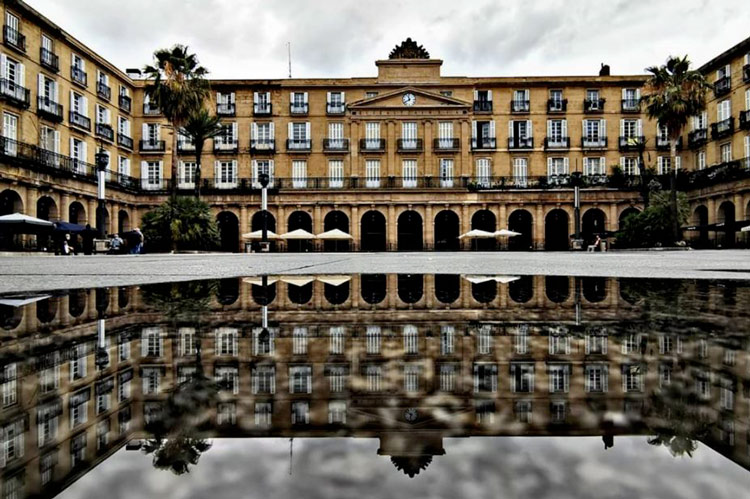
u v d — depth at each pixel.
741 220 37.97
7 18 31.28
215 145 47.34
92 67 40.59
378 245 48.00
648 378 0.91
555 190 44.38
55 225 28.45
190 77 33.84
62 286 3.59
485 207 44.78
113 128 43.72
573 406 0.74
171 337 1.41
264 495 0.43
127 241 35.22
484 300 2.47
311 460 0.53
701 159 44.94
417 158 46.12
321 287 3.38
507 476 0.47
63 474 0.49
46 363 1.09
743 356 1.11
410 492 0.43
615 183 45.53
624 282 3.81
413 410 0.72
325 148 47.12
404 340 1.34
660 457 0.52
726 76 41.28
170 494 0.44
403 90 45.81
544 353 1.15
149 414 0.72
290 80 47.25
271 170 47.47
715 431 0.61
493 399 0.78
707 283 3.65
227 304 2.33
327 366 1.04
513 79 47.03
